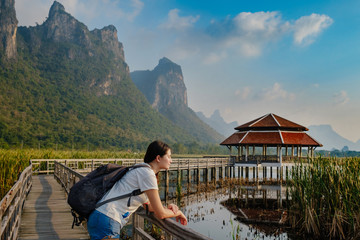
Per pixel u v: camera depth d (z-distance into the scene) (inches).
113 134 7342.5
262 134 1289.4
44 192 490.3
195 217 516.4
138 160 1036.5
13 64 7386.8
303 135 1322.6
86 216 104.9
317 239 379.6
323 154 473.7
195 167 1038.4
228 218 510.6
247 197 750.5
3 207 145.7
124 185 104.3
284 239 385.4
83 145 5762.8
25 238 230.2
